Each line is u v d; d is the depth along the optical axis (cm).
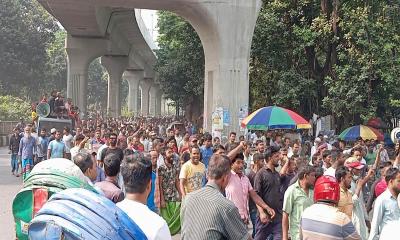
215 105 2547
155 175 1022
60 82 7538
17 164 2269
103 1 2566
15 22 5622
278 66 2708
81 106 5050
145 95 9612
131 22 4853
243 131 2495
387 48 2341
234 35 2539
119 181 701
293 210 777
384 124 2469
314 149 1755
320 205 543
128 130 2339
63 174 443
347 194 773
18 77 5706
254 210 1009
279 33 2645
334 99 2422
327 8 2514
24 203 434
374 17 2456
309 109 2708
